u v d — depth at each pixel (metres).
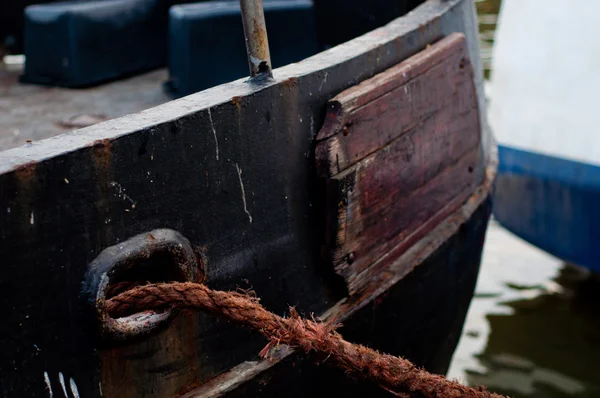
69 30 3.65
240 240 2.13
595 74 4.64
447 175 3.03
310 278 2.38
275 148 2.19
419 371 2.00
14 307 1.67
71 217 1.73
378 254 2.58
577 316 4.81
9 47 4.57
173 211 1.94
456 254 3.11
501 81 5.18
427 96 2.81
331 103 2.32
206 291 1.85
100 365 1.84
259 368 2.20
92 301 1.76
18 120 3.20
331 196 2.32
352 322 2.49
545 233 5.04
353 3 3.67
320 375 2.41
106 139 1.77
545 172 4.90
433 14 3.03
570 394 4.07
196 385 2.09
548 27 4.88
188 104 1.99
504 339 4.59
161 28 4.05
